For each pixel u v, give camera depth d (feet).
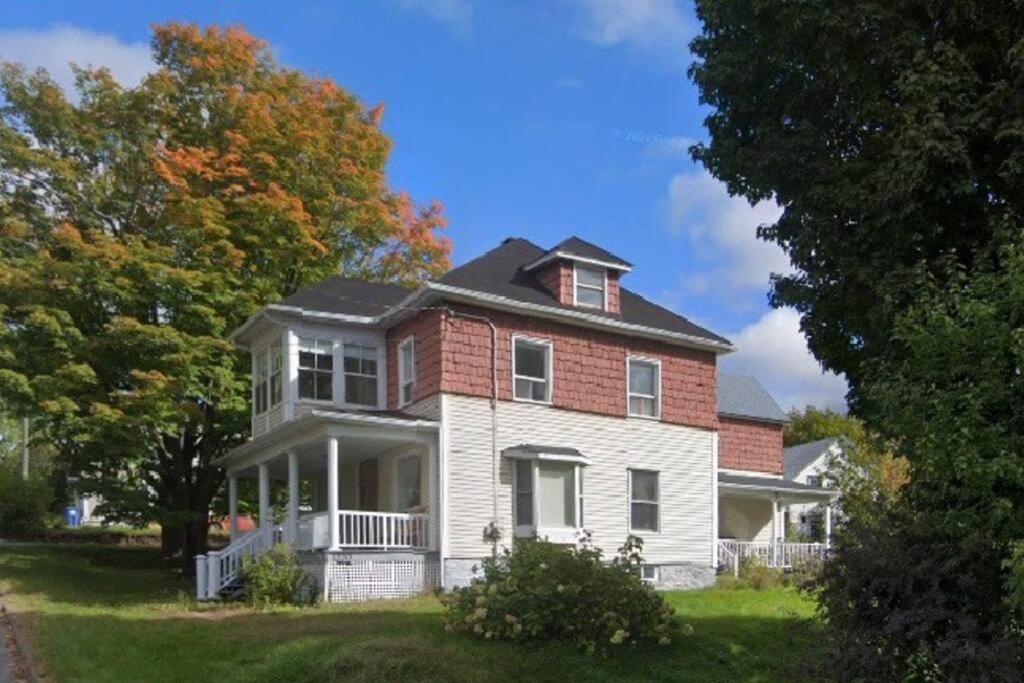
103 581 74.84
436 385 67.72
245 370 84.43
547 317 72.49
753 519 106.42
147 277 77.82
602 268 76.48
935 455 28.32
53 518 135.74
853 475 56.90
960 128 34.32
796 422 180.65
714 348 81.20
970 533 28.35
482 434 68.39
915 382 30.71
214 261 82.23
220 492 94.53
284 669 37.45
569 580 43.70
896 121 37.01
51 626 47.50
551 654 41.24
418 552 65.21
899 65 36.83
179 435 84.69
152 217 86.89
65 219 83.05
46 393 72.64
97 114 86.74
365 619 49.70
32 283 75.31
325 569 61.57
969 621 27.45
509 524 68.23
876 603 29.68
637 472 75.82
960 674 26.73
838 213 39.24
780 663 43.14
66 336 74.95
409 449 69.67
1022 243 29.07
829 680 31.30
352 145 93.66
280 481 91.97
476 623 42.83
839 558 30.96
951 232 36.63
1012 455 26.94
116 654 40.14
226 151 87.56
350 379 73.77
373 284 81.15
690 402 79.97
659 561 75.15
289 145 88.38
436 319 68.74
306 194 89.51
